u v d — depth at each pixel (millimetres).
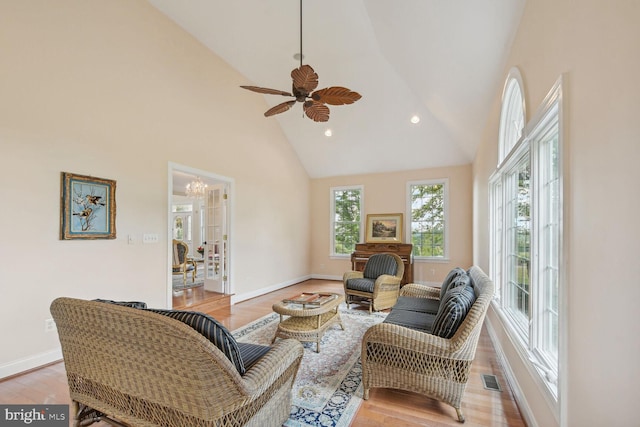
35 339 2514
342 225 6844
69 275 2742
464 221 5738
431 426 1774
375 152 5961
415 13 2309
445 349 1808
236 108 4820
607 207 930
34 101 2523
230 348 1354
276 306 3055
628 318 829
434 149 5594
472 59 2525
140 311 1261
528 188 2111
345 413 1901
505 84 2314
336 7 3287
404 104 4809
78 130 2816
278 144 5922
